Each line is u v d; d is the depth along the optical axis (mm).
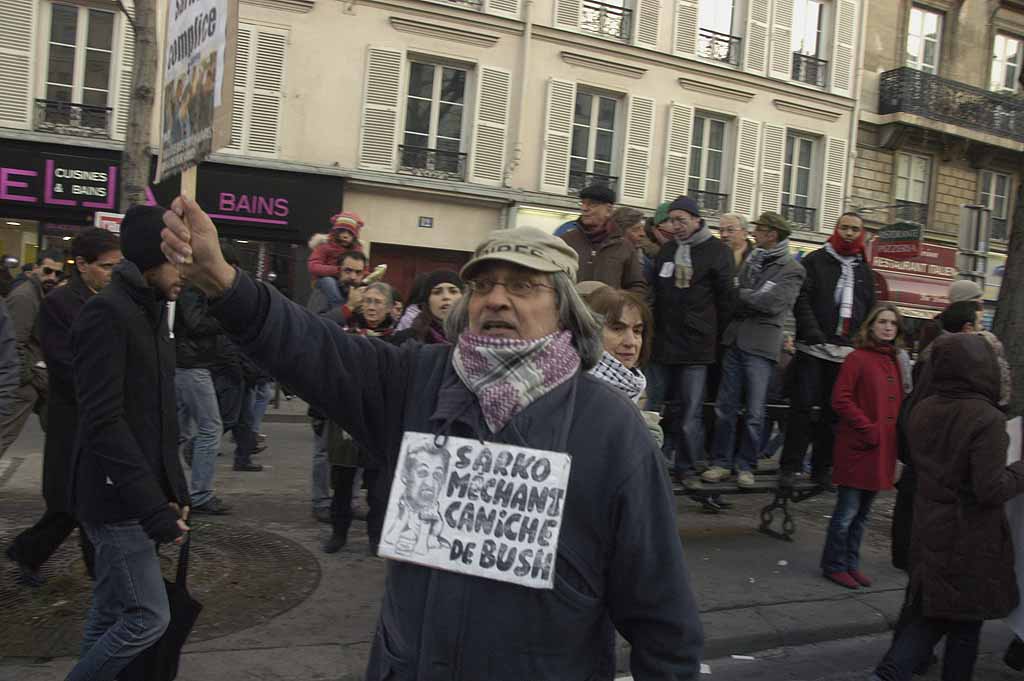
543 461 1701
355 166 15227
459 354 1817
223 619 4137
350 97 15117
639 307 3412
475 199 16078
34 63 13570
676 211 5695
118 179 13922
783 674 4273
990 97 21109
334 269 6898
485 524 1709
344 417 1887
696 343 5645
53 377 3855
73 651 3650
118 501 2770
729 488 5930
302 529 5793
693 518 7023
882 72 20359
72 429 3949
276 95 14672
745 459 6004
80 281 3902
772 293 5750
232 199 14438
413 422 1848
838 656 4555
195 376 5844
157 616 2846
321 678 3607
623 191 17359
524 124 16312
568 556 1680
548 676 1675
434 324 4883
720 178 18797
